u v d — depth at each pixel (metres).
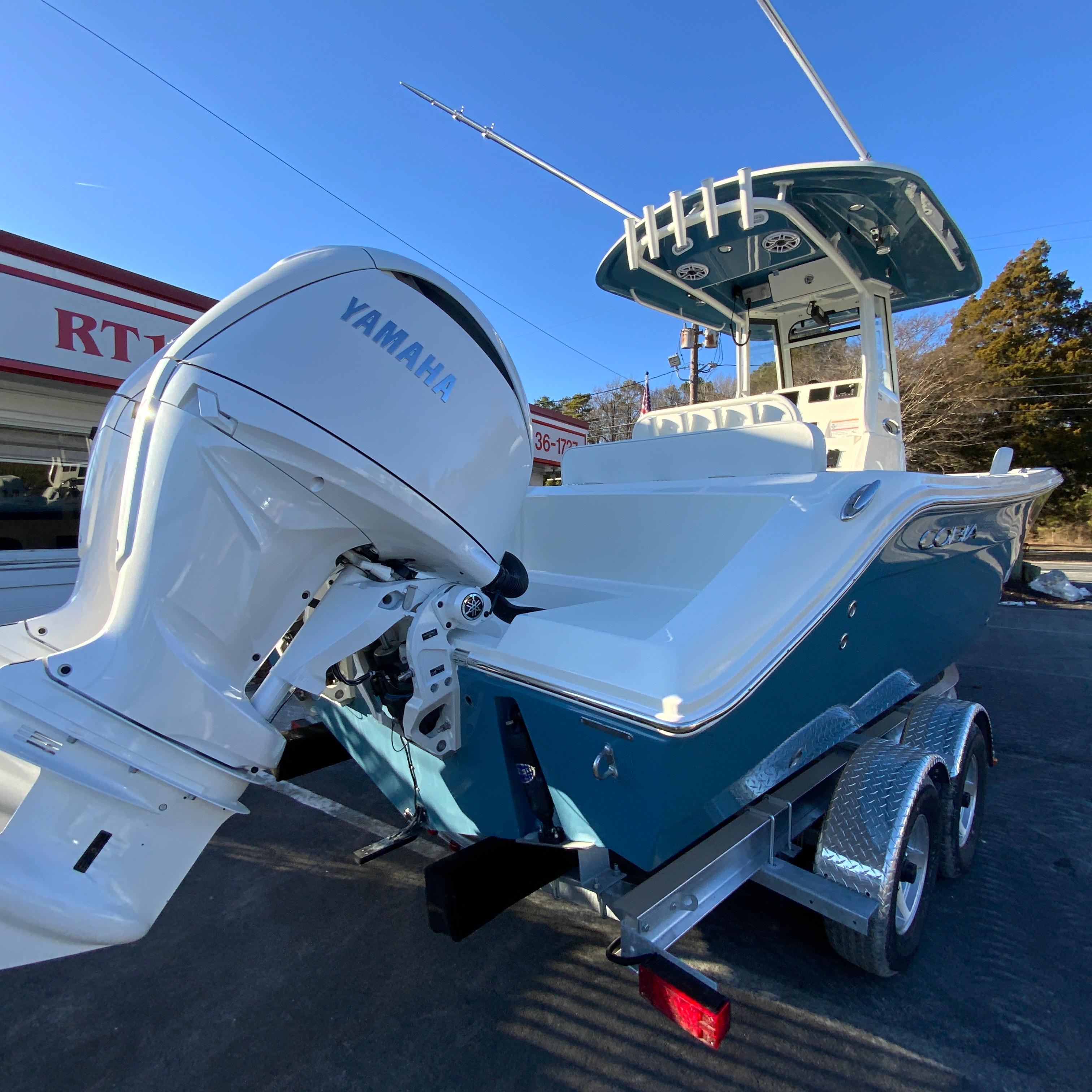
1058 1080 1.85
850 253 3.90
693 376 15.91
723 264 4.12
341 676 2.15
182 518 1.48
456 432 1.85
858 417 4.06
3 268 4.67
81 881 1.33
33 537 5.15
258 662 1.67
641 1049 1.98
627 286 4.54
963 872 2.95
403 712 2.00
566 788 1.80
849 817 2.19
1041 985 2.25
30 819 1.30
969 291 4.57
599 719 1.63
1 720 1.27
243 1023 2.09
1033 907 2.72
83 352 5.07
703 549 2.57
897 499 2.39
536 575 3.23
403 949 2.47
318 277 1.67
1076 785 3.97
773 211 3.42
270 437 1.55
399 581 1.87
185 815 1.49
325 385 1.62
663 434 3.77
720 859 1.97
